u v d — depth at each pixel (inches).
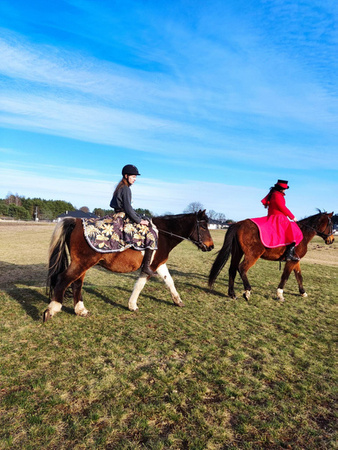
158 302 245.6
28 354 149.0
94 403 112.8
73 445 92.7
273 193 267.9
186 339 173.6
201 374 136.4
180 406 113.0
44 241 760.3
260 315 223.1
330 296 289.9
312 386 130.0
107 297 253.6
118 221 195.9
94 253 187.6
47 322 192.4
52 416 105.2
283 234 258.5
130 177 199.0
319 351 165.2
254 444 96.0
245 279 255.9
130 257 199.5
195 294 276.4
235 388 126.0
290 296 284.8
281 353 160.1
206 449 92.5
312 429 103.4
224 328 193.9
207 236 225.5
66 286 189.2
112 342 166.1
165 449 92.3
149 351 156.9
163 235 214.8
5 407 109.2
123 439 95.4
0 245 650.2
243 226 260.7
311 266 498.3
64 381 126.6
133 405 112.3
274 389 126.6
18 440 94.1
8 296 244.8
